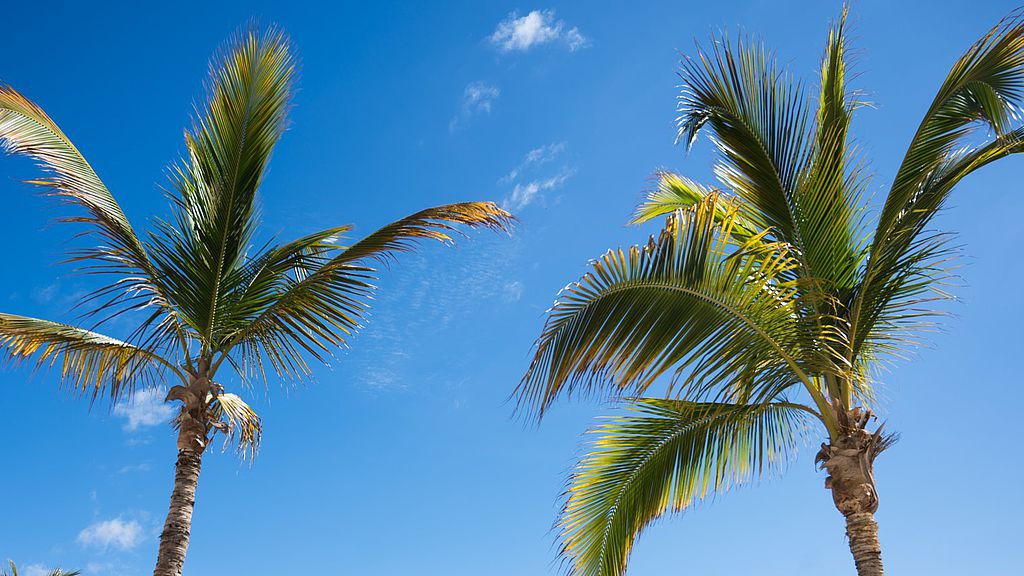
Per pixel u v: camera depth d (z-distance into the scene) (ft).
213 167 28.99
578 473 26.99
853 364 24.41
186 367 28.12
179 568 25.62
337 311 29.04
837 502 22.75
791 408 25.08
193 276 28.25
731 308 22.16
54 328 27.27
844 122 25.70
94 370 27.91
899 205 23.66
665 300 22.08
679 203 32.27
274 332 29.07
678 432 26.21
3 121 25.98
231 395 28.89
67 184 26.23
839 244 25.04
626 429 26.63
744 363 22.65
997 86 23.36
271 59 29.30
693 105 25.38
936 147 24.04
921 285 24.49
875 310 24.58
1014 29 22.85
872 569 21.63
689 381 22.53
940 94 23.77
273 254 29.35
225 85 28.94
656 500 26.30
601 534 26.91
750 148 25.08
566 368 21.70
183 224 28.58
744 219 26.21
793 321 22.35
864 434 23.12
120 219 27.40
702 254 21.79
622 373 22.16
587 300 21.90
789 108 24.84
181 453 27.04
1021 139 23.17
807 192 24.68
